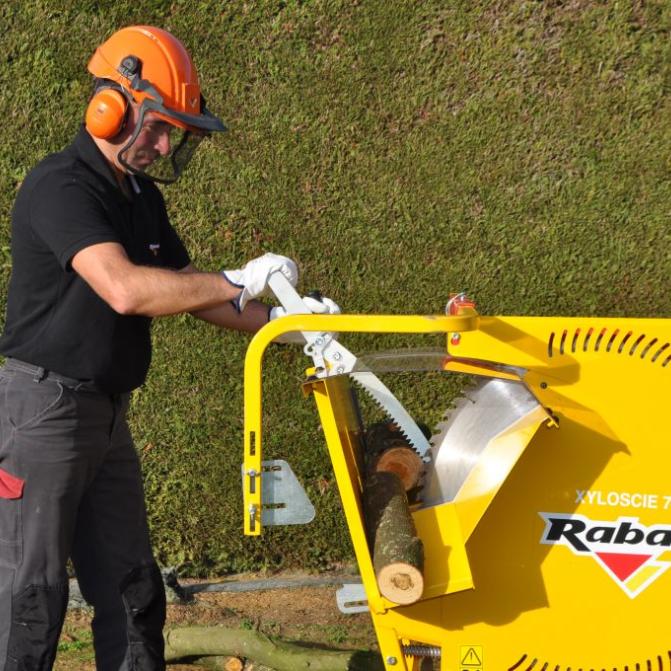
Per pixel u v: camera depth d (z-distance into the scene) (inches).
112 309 96.7
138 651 106.5
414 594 89.2
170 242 112.0
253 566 159.6
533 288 147.9
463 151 146.3
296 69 146.9
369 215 149.0
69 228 92.2
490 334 97.6
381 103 146.6
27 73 148.7
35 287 96.6
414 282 149.6
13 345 98.2
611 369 95.9
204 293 92.7
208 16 146.7
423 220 148.3
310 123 148.0
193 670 134.2
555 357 96.9
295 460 154.6
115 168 99.5
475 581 96.3
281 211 150.2
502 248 147.7
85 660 136.3
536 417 92.3
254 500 94.4
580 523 95.9
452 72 144.9
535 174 145.9
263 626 143.7
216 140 149.5
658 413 95.3
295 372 152.5
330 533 157.1
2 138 149.9
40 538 98.3
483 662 97.0
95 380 97.7
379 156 147.7
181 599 151.6
